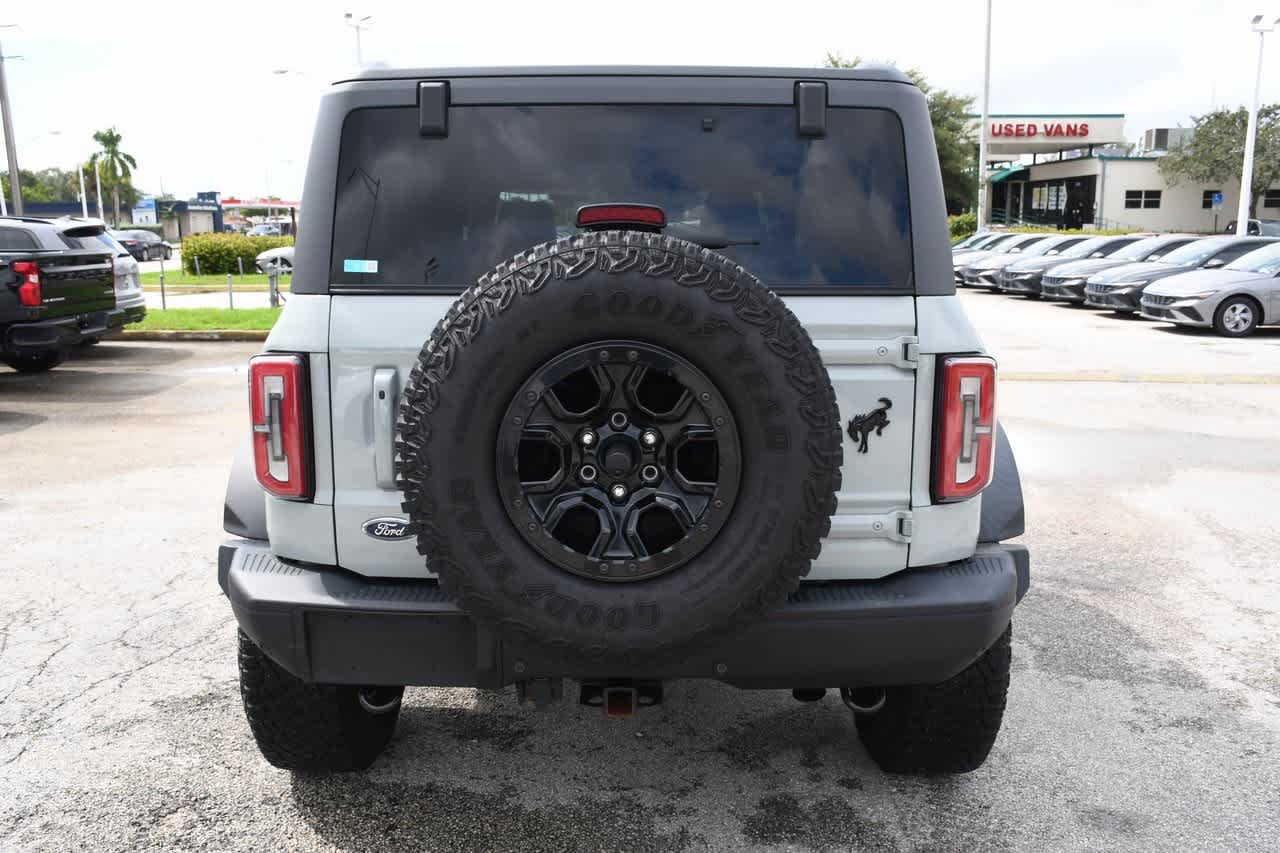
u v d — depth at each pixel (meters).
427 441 2.29
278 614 2.63
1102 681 4.07
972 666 2.99
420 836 2.97
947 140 58.59
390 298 2.64
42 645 4.37
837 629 2.58
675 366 2.29
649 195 2.73
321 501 2.66
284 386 2.61
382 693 3.10
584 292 2.24
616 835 2.98
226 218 100.56
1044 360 12.88
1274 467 7.52
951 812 3.12
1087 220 57.84
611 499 2.37
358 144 2.70
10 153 28.55
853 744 3.56
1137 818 3.09
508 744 3.55
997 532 2.90
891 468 2.67
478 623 2.39
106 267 11.97
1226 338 15.32
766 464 2.30
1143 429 8.80
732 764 3.41
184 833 2.99
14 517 6.25
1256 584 5.16
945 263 2.70
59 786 3.25
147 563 5.41
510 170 2.71
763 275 2.70
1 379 11.91
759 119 2.72
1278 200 56.34
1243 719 3.75
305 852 2.90
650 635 2.33
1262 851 2.92
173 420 9.41
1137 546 5.77
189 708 3.80
